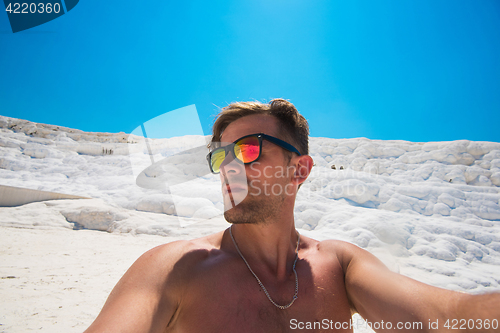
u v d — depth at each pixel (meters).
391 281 0.75
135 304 0.63
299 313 0.76
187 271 0.73
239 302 0.73
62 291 2.72
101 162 15.49
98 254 4.69
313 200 9.71
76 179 12.91
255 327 0.70
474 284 4.20
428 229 7.34
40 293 2.62
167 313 0.67
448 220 9.49
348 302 0.87
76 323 2.02
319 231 6.64
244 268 0.81
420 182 13.35
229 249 0.88
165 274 0.70
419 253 5.73
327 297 0.82
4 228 6.58
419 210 10.10
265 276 0.82
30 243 5.21
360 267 0.86
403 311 0.68
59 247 5.05
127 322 0.58
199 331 0.68
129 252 4.96
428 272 4.57
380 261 0.87
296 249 0.98
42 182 12.16
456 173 14.12
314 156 17.06
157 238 6.30
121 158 15.94
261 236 0.86
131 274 0.70
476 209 10.34
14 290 2.65
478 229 8.02
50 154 17.22
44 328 1.91
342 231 6.54
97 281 3.15
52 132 20.56
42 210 8.11
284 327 0.73
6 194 8.82
